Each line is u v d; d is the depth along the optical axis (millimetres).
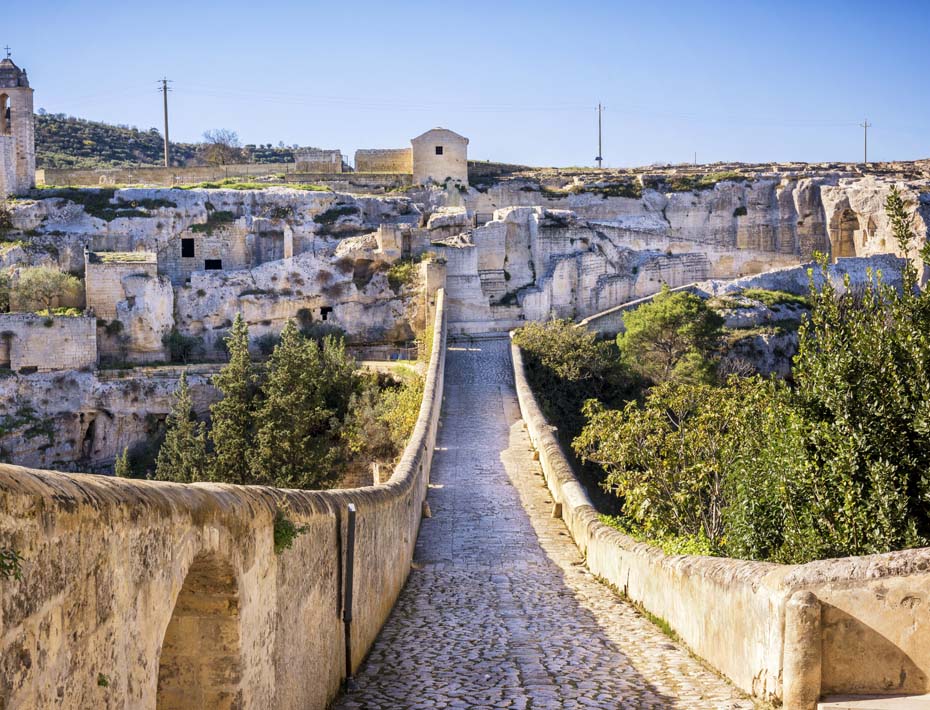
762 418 23656
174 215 80812
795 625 11156
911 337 15633
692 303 67938
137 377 66438
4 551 5602
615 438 29156
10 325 65500
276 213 82125
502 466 42188
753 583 12789
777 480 17375
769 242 100500
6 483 5676
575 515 30609
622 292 84312
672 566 17906
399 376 62906
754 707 12094
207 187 87188
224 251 81000
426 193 96500
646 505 26969
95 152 182250
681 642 17016
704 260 89938
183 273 80375
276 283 74062
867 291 16750
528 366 63688
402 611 21375
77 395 65375
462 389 57375
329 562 14102
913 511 15062
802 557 15672
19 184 84875
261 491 11078
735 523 18859
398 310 73812
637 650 16703
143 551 7621
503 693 14047
